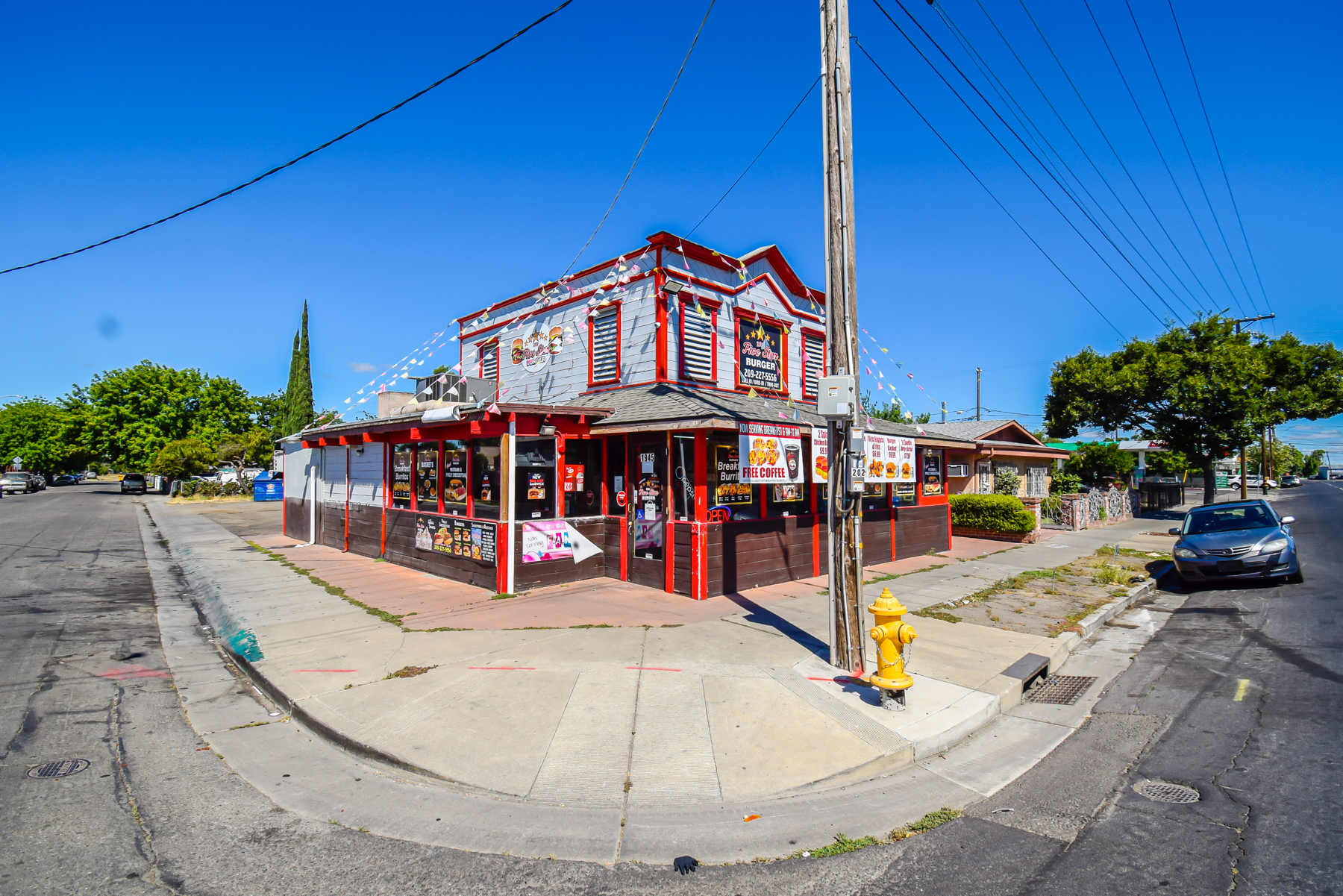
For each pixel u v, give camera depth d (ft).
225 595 33.81
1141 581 38.40
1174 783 14.48
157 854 11.80
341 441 49.01
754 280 45.03
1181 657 24.02
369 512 47.50
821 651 23.38
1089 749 16.52
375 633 25.96
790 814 13.55
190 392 156.87
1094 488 84.84
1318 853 11.59
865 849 12.23
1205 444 79.82
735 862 11.89
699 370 40.91
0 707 18.84
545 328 47.73
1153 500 99.71
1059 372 92.07
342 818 13.29
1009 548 53.01
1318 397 80.74
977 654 23.61
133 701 19.74
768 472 32.07
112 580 40.34
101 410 148.87
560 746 16.17
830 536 21.29
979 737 17.58
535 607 30.12
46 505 105.19
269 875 11.25
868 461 37.42
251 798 14.03
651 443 34.58
